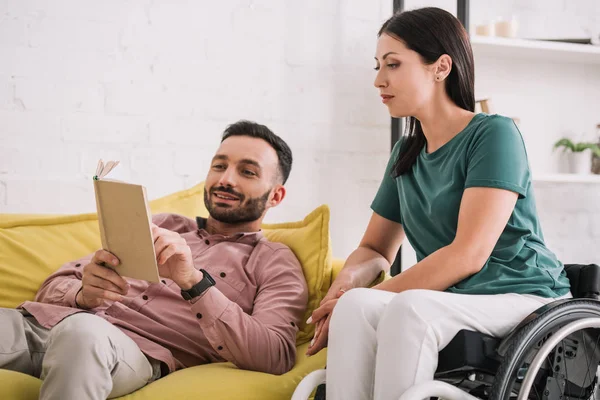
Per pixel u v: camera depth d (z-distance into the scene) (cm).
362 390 132
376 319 135
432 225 160
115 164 134
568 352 137
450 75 159
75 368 127
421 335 127
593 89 316
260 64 264
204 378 142
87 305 152
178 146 254
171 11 252
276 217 266
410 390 120
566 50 290
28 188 235
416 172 165
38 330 155
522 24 303
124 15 247
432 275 142
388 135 283
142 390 140
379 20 281
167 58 252
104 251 139
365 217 280
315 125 272
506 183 144
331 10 274
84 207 242
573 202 316
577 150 304
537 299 142
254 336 149
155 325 158
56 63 238
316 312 151
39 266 179
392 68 157
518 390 135
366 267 169
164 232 142
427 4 290
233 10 261
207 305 146
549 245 314
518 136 151
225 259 173
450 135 159
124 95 247
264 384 144
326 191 274
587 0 311
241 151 181
